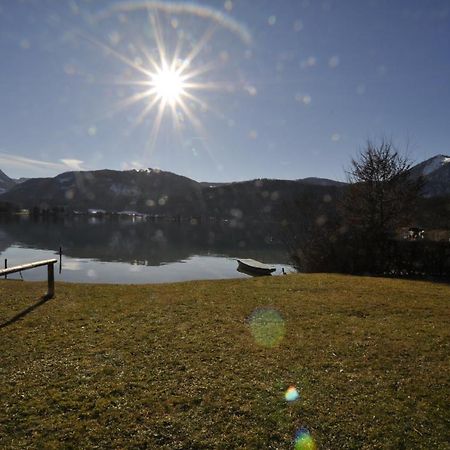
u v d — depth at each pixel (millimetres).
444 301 11453
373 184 24516
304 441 4668
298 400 5559
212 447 4535
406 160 24672
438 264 19516
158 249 60500
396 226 24844
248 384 5996
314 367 6656
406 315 9852
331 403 5504
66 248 59188
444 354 7242
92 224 127625
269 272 37062
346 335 8273
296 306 10656
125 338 7934
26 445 4477
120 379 6098
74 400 5445
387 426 4980
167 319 9305
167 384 5965
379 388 5945
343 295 12180
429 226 34625
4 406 5262
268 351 7324
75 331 8336
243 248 62656
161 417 5078
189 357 6988
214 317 9508
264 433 4805
